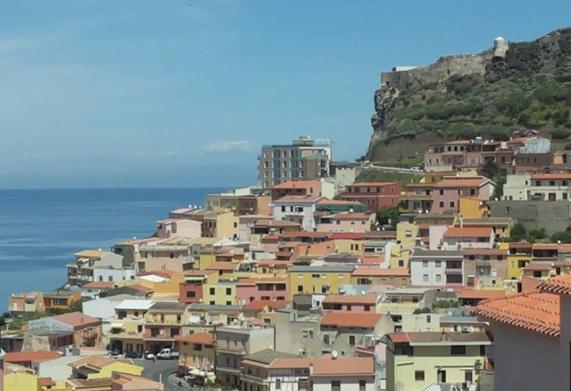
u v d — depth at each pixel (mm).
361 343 196375
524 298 39875
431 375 126500
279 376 186750
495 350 38406
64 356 198000
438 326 182625
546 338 34156
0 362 121562
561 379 33000
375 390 162375
